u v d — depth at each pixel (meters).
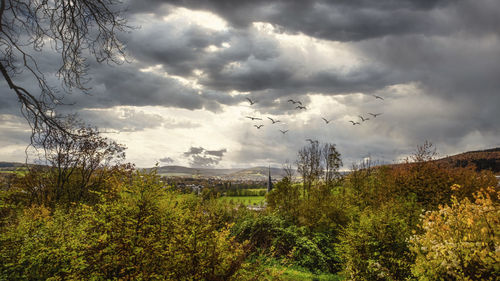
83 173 21.83
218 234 7.16
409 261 10.91
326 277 15.59
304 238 18.72
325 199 23.80
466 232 7.07
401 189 23.41
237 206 24.91
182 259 6.10
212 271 6.35
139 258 5.86
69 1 4.58
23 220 8.38
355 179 29.52
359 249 12.34
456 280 6.75
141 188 6.71
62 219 7.95
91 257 5.82
